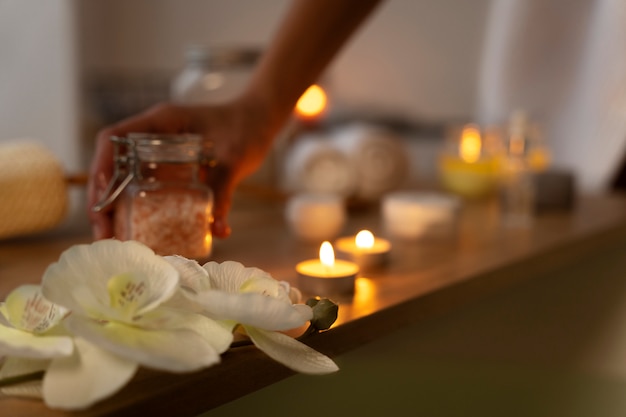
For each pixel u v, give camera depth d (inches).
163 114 28.1
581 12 59.5
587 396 32.5
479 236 36.8
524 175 43.6
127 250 15.9
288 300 17.0
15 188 31.7
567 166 61.5
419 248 33.5
